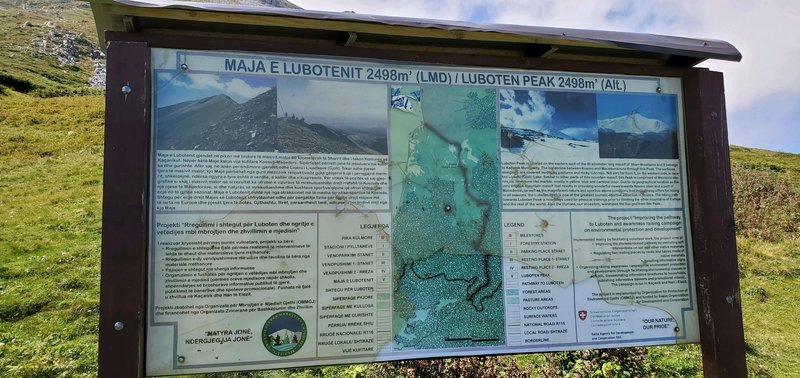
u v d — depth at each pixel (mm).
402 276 3008
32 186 10344
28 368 5527
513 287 3148
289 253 2875
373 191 3018
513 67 3273
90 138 13070
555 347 3145
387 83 3115
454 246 3100
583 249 3258
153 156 2766
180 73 2846
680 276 3350
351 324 2920
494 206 3180
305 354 2852
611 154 3365
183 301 2740
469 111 3209
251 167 2877
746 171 14055
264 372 5508
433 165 3121
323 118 2998
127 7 2633
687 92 3477
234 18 2768
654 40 3246
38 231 8820
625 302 3268
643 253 3326
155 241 2727
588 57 3533
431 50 3324
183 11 2695
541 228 3219
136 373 2551
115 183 2625
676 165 3445
